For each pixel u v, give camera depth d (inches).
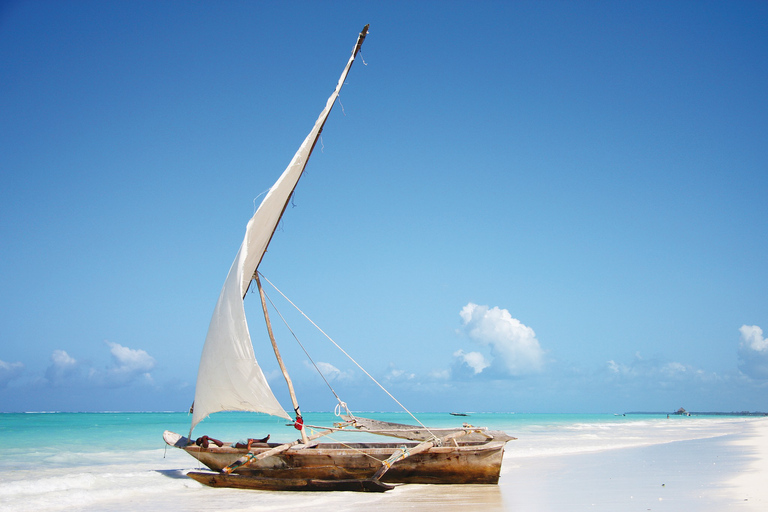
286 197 575.2
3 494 474.0
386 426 585.9
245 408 522.6
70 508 415.2
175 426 1926.7
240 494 471.5
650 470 627.5
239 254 518.3
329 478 494.6
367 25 563.5
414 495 454.9
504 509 388.5
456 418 4131.4
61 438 1232.8
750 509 363.9
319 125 559.2
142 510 403.9
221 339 514.3
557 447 1022.4
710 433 1647.4
